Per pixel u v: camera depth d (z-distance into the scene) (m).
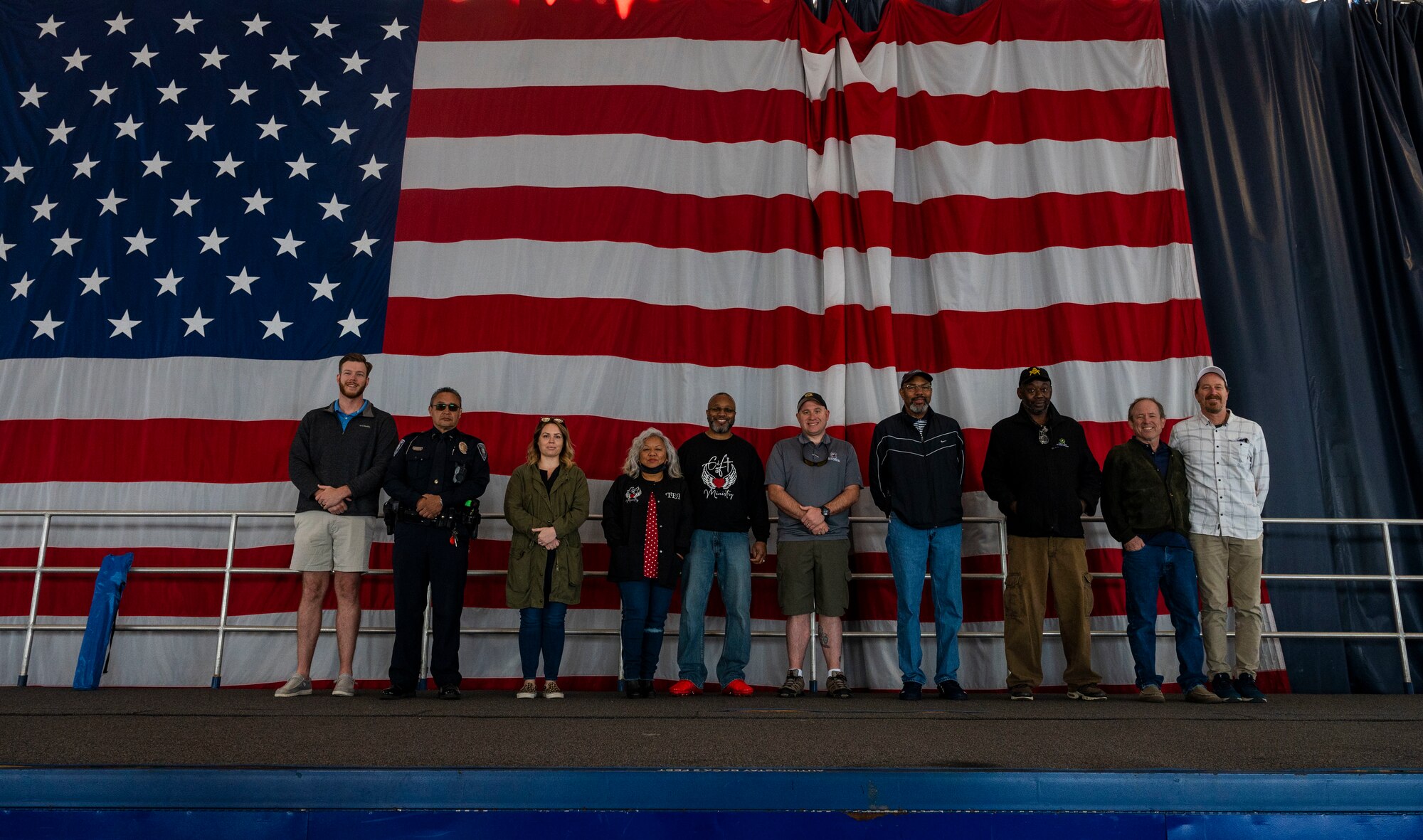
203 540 6.29
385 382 6.51
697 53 7.12
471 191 6.86
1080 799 2.63
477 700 5.00
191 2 7.20
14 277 6.70
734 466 5.80
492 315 6.62
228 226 6.79
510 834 2.57
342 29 7.16
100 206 6.82
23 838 2.57
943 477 5.64
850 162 6.95
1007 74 7.07
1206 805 2.66
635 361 6.61
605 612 6.26
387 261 6.73
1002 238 6.80
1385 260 6.87
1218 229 6.74
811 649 6.01
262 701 4.78
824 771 2.63
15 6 7.21
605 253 6.75
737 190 6.90
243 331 6.60
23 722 3.58
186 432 6.42
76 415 6.45
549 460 5.61
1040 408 5.61
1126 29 7.06
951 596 5.57
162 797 2.60
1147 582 5.38
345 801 2.58
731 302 6.73
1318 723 3.84
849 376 6.55
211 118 6.98
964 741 3.23
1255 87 7.03
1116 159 6.86
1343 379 6.59
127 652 6.11
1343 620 6.28
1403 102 7.20
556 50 7.11
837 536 5.74
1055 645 6.18
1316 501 6.36
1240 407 6.47
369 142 6.95
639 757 2.83
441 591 5.20
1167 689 6.11
